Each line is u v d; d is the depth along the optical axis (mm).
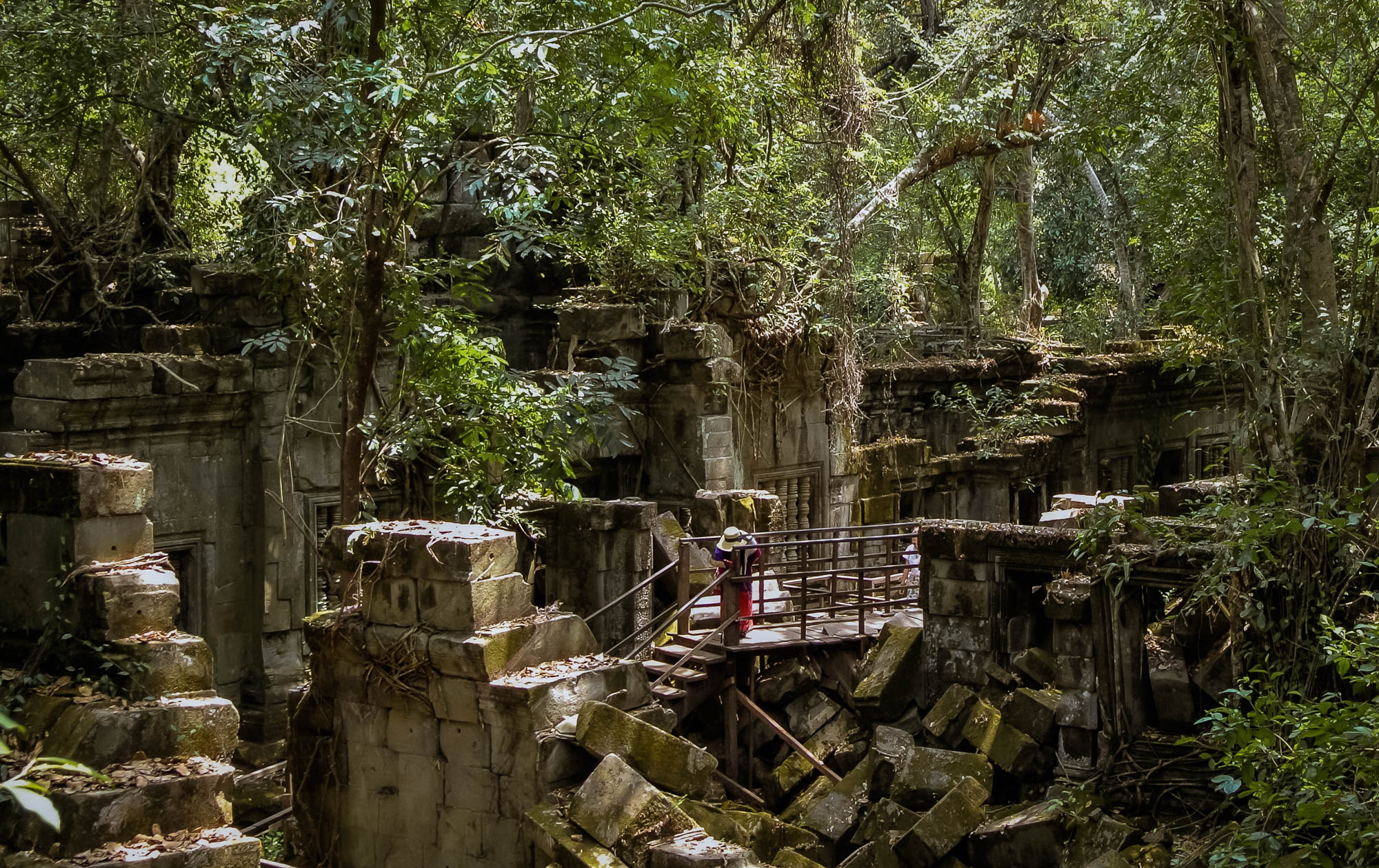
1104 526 12250
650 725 10836
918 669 14250
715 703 14953
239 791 15406
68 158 18953
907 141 27562
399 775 11617
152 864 8117
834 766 14500
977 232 27750
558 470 14797
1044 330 30969
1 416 17656
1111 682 12578
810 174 22234
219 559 17578
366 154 13305
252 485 17719
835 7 22531
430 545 11227
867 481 22719
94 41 16594
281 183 15836
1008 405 25922
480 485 14547
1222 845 11117
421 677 11367
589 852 9961
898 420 25141
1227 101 11930
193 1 16328
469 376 14273
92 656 9328
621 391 18938
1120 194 30266
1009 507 24766
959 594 14047
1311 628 11227
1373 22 12445
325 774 12070
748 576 14469
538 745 10695
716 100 15977
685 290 19578
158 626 9594
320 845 12070
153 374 16484
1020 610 13938
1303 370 11422
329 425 18016
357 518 13828
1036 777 12984
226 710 9305
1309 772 8859
